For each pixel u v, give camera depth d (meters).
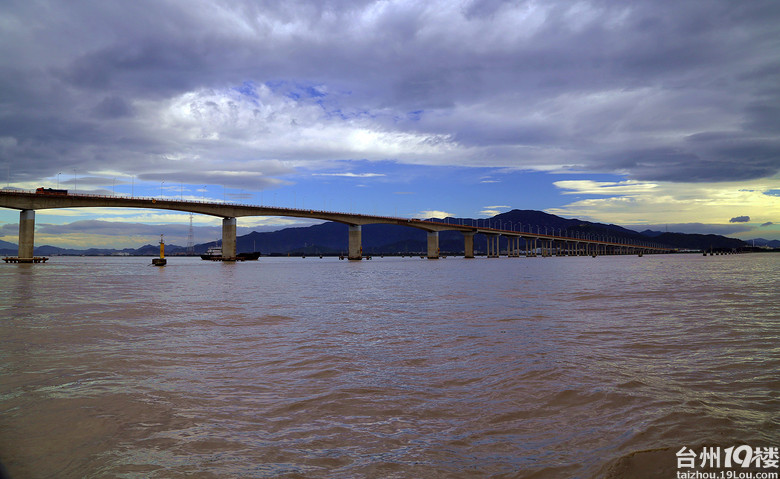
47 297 33.44
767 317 21.09
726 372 11.05
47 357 13.34
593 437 7.18
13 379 10.91
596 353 13.35
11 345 15.20
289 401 9.23
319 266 133.25
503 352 13.61
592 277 61.09
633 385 9.91
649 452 6.55
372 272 86.94
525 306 26.38
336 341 15.84
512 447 6.93
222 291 40.06
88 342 15.75
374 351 14.08
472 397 9.36
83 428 7.77
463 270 94.62
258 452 6.84
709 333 16.77
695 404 8.58
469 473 6.13
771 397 9.01
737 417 7.88
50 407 8.84
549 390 9.64
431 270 96.00
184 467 6.35
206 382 10.66
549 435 7.34
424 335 16.88
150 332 17.91
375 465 6.40
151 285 48.47
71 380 10.84
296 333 17.59
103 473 6.16
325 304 28.53
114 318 22.05
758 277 57.84
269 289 42.53
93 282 53.34
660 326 18.53
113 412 8.55
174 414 8.47
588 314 22.55
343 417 8.30
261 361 12.80
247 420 8.18
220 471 6.23
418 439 7.30
